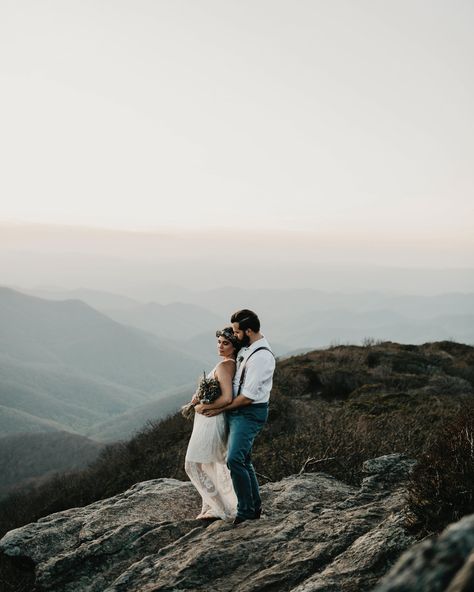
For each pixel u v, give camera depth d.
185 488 6.61
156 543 5.02
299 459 7.90
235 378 4.95
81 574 4.81
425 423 10.34
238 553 4.38
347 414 12.35
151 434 16.47
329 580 3.70
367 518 4.83
